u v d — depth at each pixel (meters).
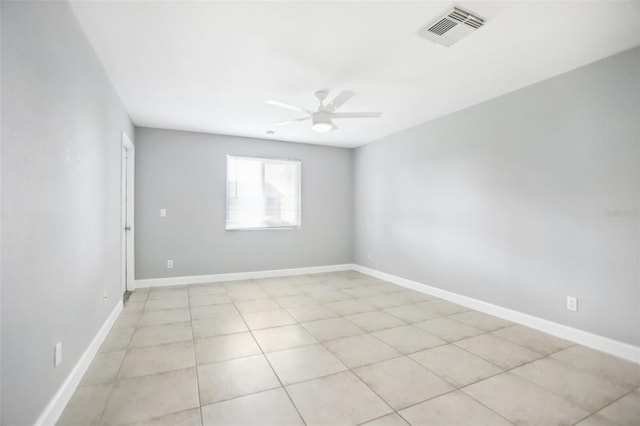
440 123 4.23
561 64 2.75
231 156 5.26
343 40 2.38
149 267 4.76
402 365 2.38
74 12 2.03
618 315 2.55
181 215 4.94
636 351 2.43
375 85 3.21
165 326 3.13
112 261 3.15
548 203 3.02
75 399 1.91
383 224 5.39
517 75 2.97
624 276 2.52
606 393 2.02
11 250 1.32
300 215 5.82
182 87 3.25
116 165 3.33
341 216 6.21
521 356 2.53
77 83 2.11
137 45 2.44
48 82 1.67
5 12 1.28
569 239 2.86
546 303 3.03
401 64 2.76
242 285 4.89
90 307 2.39
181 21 2.15
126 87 3.24
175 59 2.67
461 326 3.18
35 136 1.53
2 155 1.26
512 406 1.88
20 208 1.39
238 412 1.80
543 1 1.92
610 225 2.60
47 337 1.65
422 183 4.55
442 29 2.22
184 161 4.96
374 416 1.78
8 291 1.30
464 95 3.46
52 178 1.71
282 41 2.40
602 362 2.43
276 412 1.81
